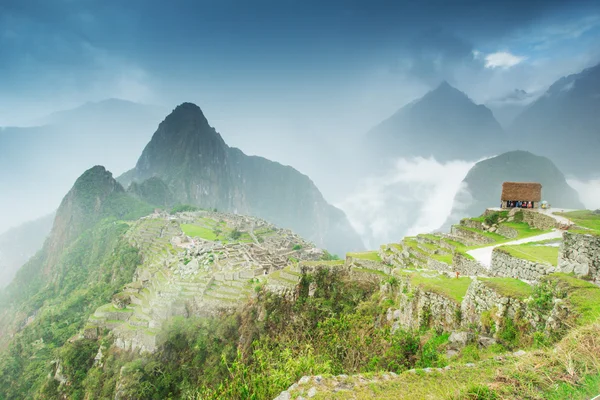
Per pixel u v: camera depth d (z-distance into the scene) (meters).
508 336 13.73
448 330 17.95
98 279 98.31
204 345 41.97
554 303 12.32
